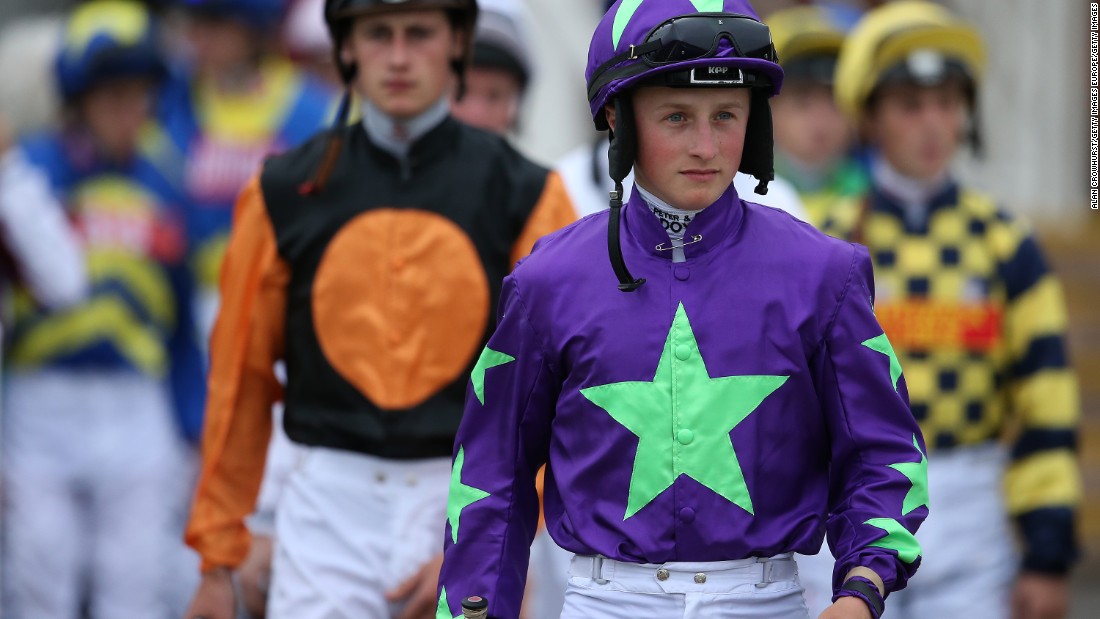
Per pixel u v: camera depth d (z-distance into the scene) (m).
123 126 21.16
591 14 28.72
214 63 21.78
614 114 10.42
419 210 13.57
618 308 10.47
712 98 10.23
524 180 13.70
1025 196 31.42
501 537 10.93
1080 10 31.38
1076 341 28.16
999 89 31.39
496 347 10.91
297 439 13.77
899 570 10.13
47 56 23.53
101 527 21.41
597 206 15.65
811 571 15.94
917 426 10.52
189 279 21.66
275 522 14.82
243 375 13.84
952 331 16.92
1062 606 17.19
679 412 10.34
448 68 13.70
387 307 13.51
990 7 31.30
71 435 20.97
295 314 13.70
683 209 10.47
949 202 17.17
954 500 16.75
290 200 13.70
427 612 13.41
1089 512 26.22
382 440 13.45
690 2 10.23
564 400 10.60
